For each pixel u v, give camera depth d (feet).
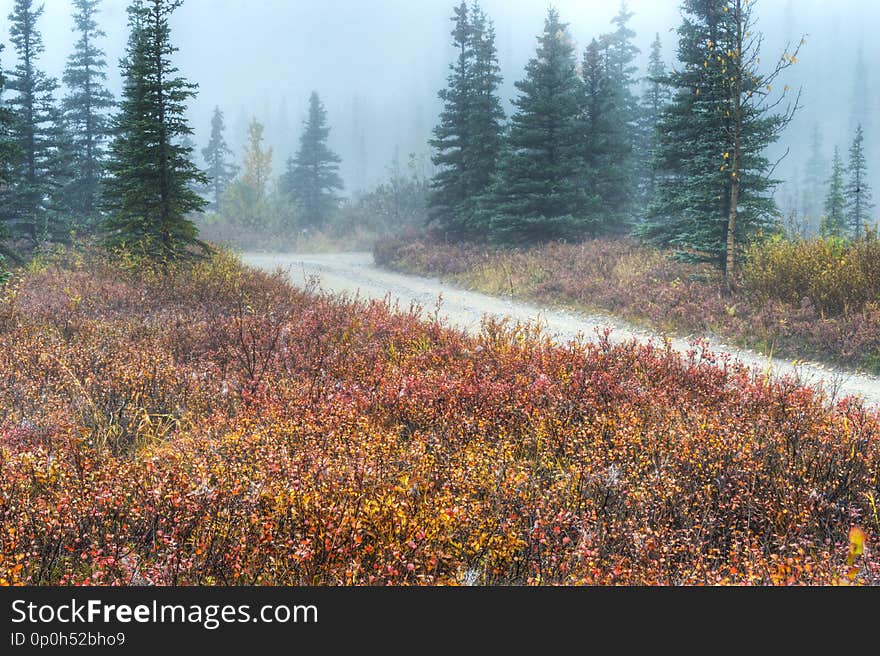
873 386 35.65
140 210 64.28
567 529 14.12
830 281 47.06
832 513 15.26
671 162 73.72
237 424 19.76
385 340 34.83
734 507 15.15
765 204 61.87
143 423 21.61
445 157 112.78
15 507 13.46
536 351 29.25
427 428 20.97
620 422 20.39
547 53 94.89
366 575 12.26
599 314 59.41
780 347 43.75
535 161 95.45
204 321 39.65
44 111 97.96
